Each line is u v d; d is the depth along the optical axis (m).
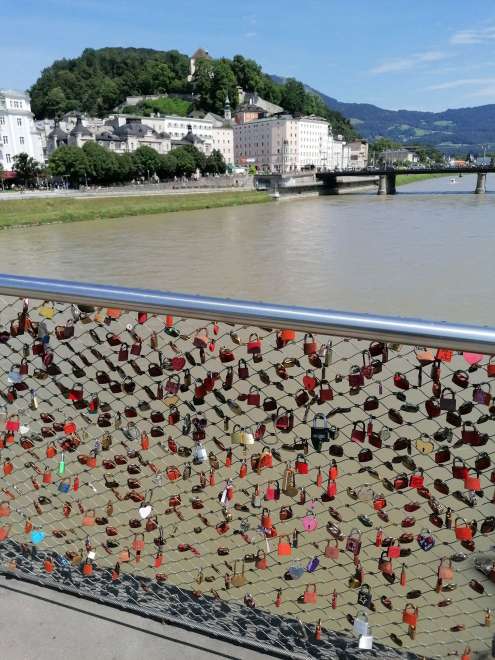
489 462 1.58
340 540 1.86
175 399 1.92
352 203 73.19
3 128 78.44
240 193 84.00
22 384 2.10
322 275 23.55
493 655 1.73
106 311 1.89
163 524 3.38
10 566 2.12
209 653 1.80
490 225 40.69
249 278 23.61
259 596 2.86
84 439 2.25
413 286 20.66
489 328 1.24
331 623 2.66
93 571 2.17
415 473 1.71
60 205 59.03
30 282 1.70
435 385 1.51
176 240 37.91
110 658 1.78
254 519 3.43
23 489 3.13
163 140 108.31
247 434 1.75
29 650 1.81
